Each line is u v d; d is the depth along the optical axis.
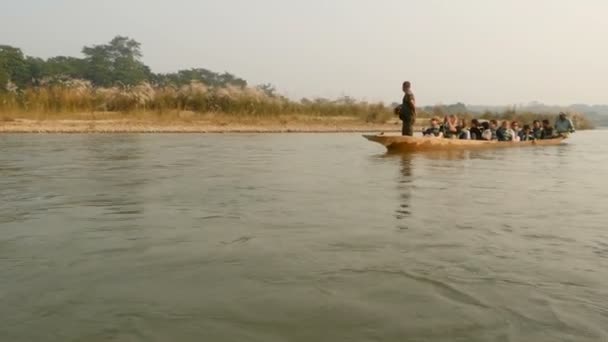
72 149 14.80
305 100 39.81
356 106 40.22
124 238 4.63
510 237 4.83
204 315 2.99
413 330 2.82
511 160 13.18
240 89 36.66
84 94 31.58
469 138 18.12
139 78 89.19
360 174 9.55
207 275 3.65
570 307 3.15
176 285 3.46
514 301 3.23
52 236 4.70
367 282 3.54
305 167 10.68
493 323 2.92
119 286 3.43
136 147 15.96
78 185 7.77
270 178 8.80
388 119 39.56
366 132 31.20
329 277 3.63
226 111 34.09
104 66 88.56
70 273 3.69
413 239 4.68
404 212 5.93
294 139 22.38
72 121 27.00
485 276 3.69
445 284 3.51
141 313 3.01
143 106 32.25
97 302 3.17
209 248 4.32
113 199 6.59
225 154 13.85
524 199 7.02
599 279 3.65
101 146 16.16
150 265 3.87
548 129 21.45
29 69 73.69
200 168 10.21
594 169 11.22
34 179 8.39
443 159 13.10
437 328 2.85
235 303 3.16
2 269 3.77
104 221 5.31
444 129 18.05
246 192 7.24
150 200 6.54
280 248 4.34
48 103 29.66
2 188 7.44
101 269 3.77
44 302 3.16
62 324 2.87
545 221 5.56
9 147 15.42
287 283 3.50
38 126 24.84
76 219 5.41
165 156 12.93
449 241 4.64
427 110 47.72
